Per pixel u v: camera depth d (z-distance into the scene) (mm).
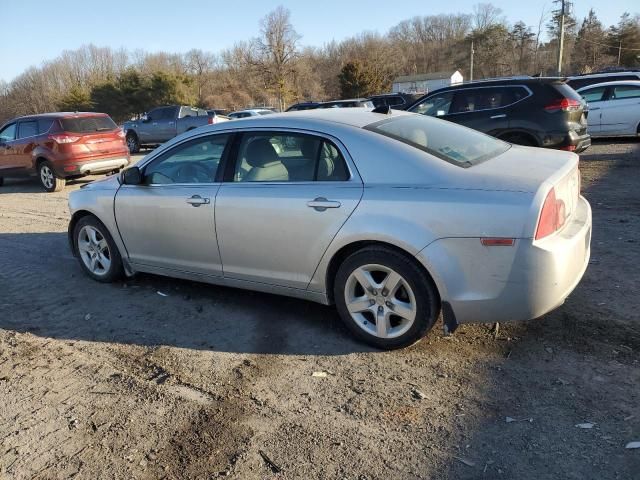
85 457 2729
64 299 4883
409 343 3512
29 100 87250
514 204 3023
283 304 4477
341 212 3488
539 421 2795
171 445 2783
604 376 3145
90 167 11578
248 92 71188
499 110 9242
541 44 88000
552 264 3016
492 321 3229
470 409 2932
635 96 13188
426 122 4156
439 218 3180
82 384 3426
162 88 61438
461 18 108312
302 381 3316
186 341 3943
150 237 4609
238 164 4082
